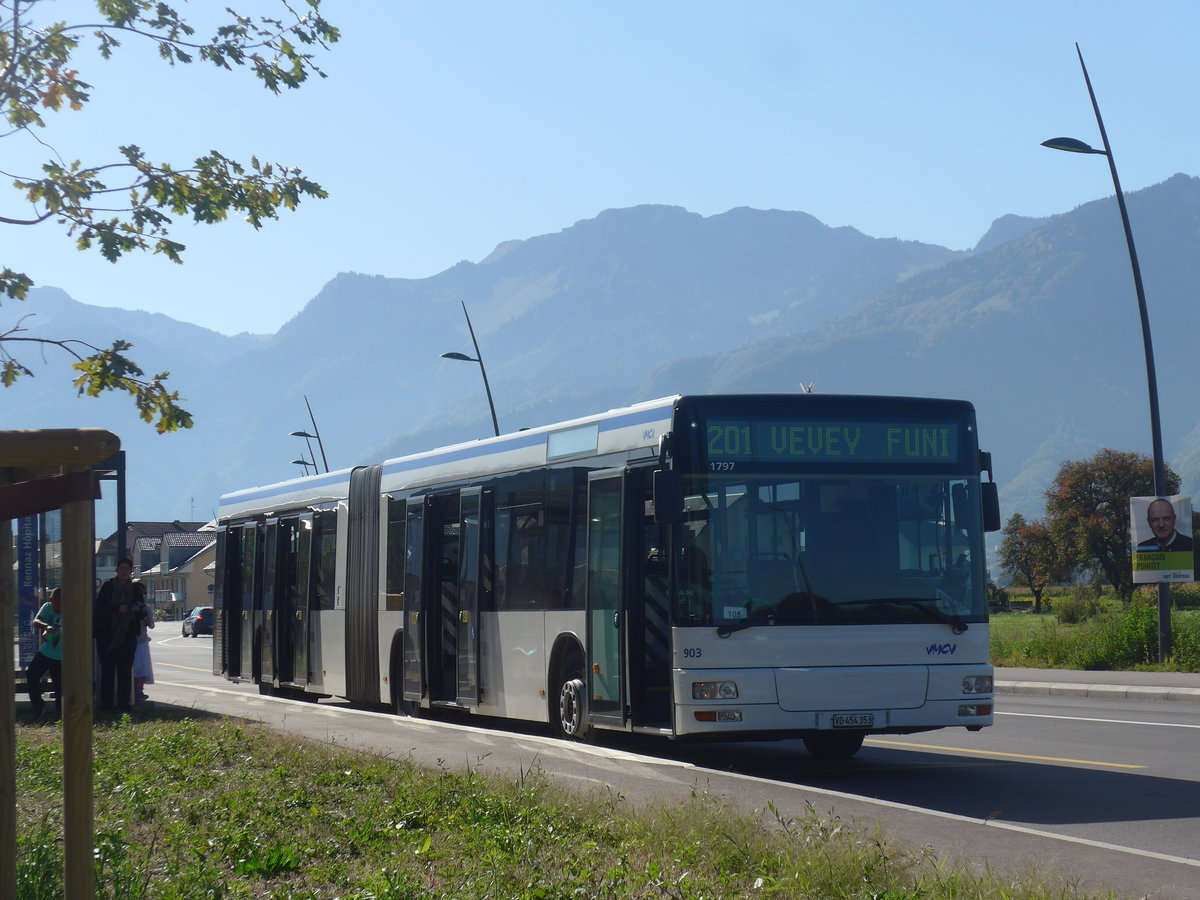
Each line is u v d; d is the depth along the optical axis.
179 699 22.55
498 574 16.77
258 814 9.63
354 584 21.30
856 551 12.96
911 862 7.27
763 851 7.77
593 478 14.52
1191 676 24.89
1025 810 10.69
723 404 13.08
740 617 12.64
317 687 22.67
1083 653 28.61
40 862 7.11
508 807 9.39
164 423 8.59
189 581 139.62
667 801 9.27
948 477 13.36
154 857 8.12
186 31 9.11
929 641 12.91
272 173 9.20
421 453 19.48
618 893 6.88
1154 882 7.30
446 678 18.20
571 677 15.13
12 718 4.10
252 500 26.61
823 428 13.16
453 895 6.96
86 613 4.26
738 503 12.87
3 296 8.59
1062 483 83.50
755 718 12.48
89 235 8.88
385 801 10.23
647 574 13.54
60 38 8.85
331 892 7.36
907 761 14.27
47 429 4.18
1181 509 26.38
